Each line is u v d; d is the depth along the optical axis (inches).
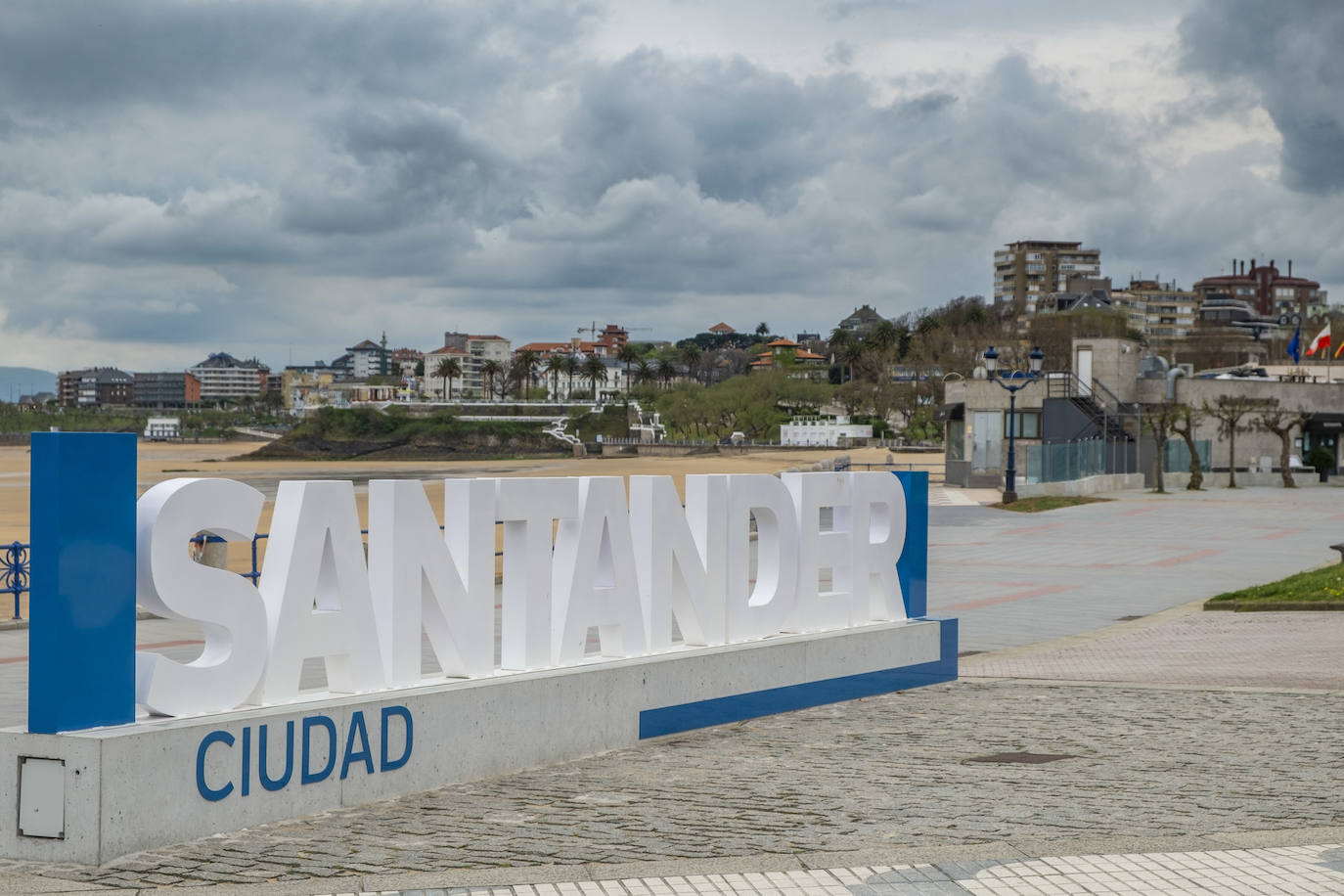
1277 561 1081.4
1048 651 607.5
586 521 381.7
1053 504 1803.6
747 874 243.6
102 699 269.4
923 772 342.3
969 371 5782.5
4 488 3102.9
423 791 322.7
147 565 279.4
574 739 365.7
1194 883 233.5
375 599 331.9
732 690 421.1
